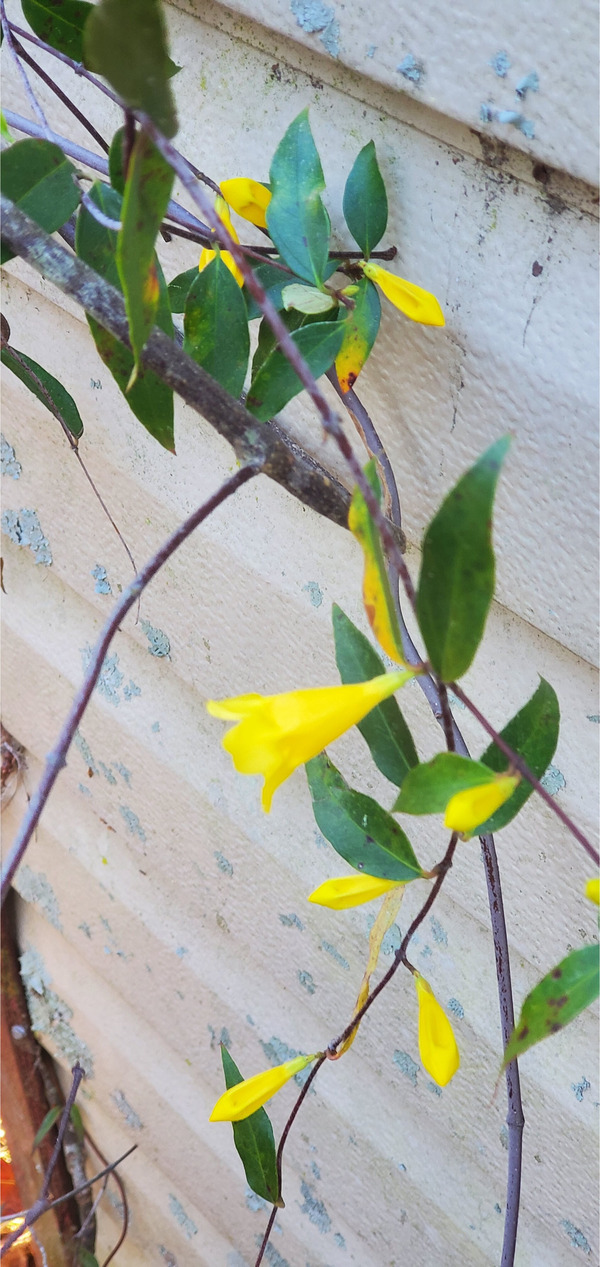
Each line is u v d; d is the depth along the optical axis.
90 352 0.43
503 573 0.33
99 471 0.45
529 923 0.38
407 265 0.31
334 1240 0.56
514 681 0.35
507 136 0.28
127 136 0.23
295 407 0.36
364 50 0.29
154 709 0.50
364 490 0.22
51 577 0.53
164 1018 0.61
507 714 0.35
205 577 0.43
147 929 0.59
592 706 0.33
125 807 0.55
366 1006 0.30
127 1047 0.67
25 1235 0.82
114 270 0.29
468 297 0.30
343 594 0.38
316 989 0.48
